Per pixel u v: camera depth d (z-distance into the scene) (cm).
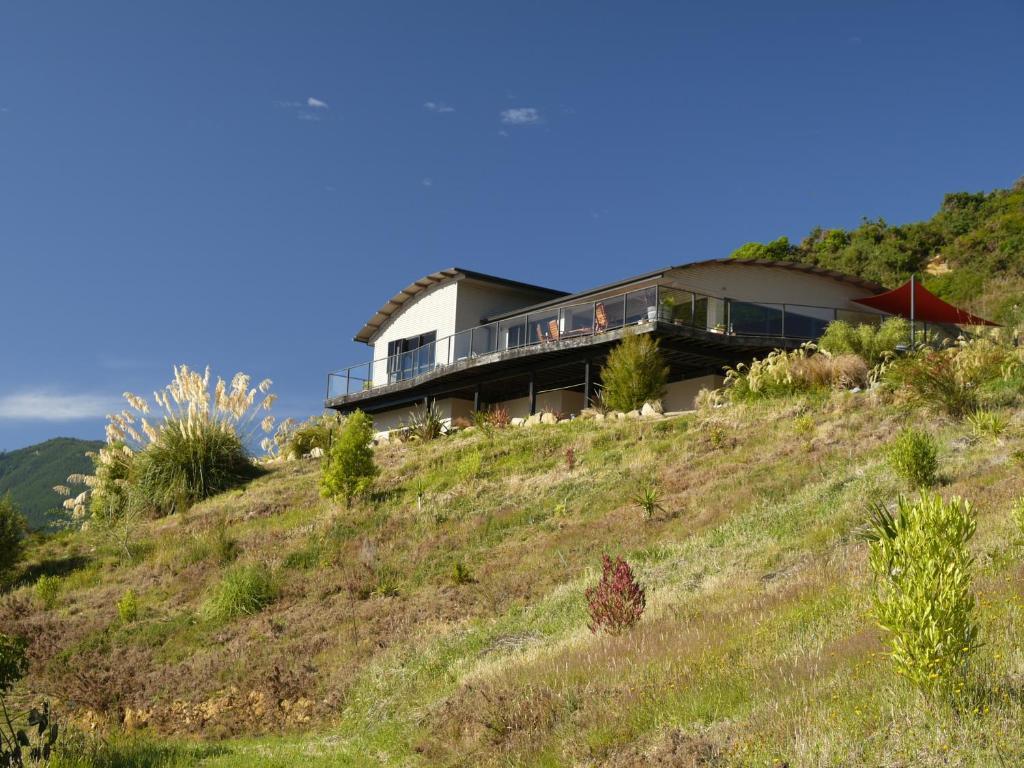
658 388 2692
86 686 1406
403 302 3862
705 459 2088
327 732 1145
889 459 1612
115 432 2838
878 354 2648
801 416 2216
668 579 1385
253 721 1231
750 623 991
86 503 2986
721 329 2816
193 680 1402
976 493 1355
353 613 1573
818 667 772
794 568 1245
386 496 2319
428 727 984
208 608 1711
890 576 679
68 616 1812
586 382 2931
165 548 2209
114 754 982
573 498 2030
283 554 1975
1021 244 5059
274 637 1546
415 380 3541
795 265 3012
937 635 632
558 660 1046
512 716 859
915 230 5797
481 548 1833
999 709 595
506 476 2305
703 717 734
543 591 1502
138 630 1675
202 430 2841
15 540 2222
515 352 3061
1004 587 894
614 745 730
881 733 595
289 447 3325
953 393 1978
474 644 1303
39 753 874
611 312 2869
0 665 1020
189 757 1011
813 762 576
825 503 1525
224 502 2622
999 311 4316
